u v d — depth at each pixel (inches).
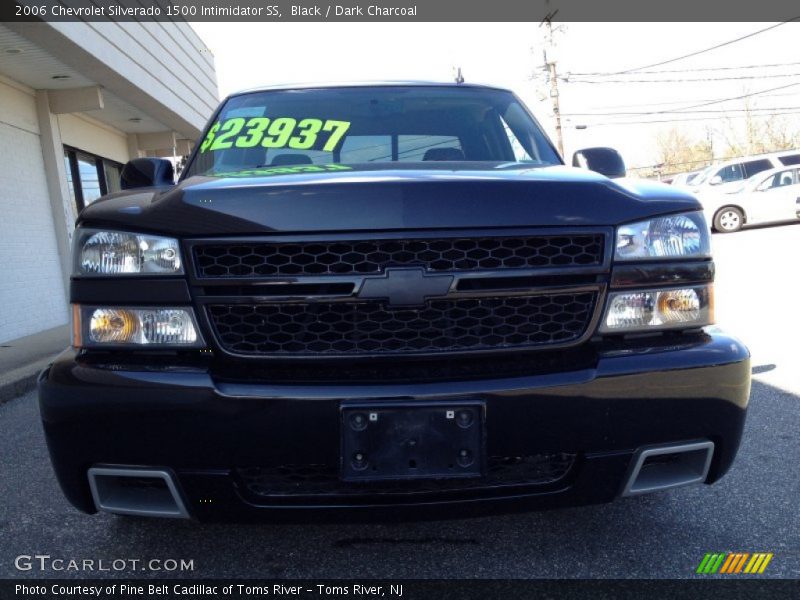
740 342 82.8
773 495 109.3
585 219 77.9
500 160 118.3
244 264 75.8
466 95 134.3
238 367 76.3
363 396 72.7
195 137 554.6
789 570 87.7
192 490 75.3
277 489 77.0
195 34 509.7
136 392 74.2
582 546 95.4
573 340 77.9
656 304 80.1
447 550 95.3
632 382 75.9
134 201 83.6
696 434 78.9
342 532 101.3
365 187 75.9
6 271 315.6
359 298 74.5
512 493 77.0
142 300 77.2
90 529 105.6
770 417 147.6
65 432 76.3
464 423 73.5
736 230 666.2
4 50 289.0
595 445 76.2
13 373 221.0
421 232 74.7
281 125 123.9
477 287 75.6
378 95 132.2
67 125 407.5
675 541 95.9
